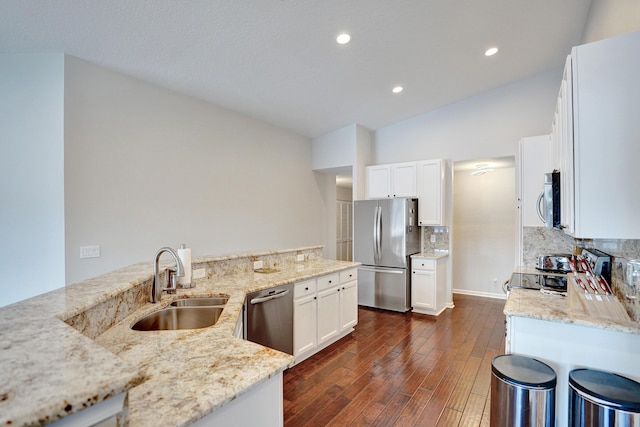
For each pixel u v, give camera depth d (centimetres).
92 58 282
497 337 359
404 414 218
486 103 468
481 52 360
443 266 475
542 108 431
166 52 285
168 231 353
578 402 151
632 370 159
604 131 150
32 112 271
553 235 363
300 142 555
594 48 152
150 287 192
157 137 344
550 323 177
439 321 417
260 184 473
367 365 289
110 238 302
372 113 494
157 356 116
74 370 64
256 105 421
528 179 342
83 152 284
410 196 495
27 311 107
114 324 150
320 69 349
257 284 249
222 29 263
